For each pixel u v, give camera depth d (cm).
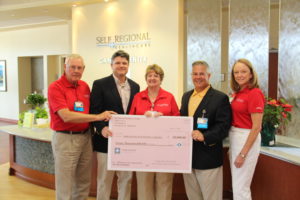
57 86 256
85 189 285
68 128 259
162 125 243
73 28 619
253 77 238
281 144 320
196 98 250
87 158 278
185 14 546
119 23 566
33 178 430
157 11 526
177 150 243
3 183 430
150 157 246
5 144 703
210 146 240
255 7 441
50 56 905
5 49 1006
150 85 251
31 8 612
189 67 512
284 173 267
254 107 230
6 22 858
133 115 246
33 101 490
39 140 402
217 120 236
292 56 387
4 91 1023
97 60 597
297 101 381
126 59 267
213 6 484
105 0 563
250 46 449
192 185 255
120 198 289
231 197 353
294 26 384
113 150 248
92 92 270
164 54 524
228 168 353
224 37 534
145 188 258
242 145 239
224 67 539
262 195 298
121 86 274
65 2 575
